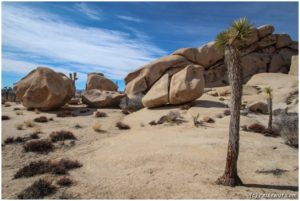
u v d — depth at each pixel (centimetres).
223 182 902
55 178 1004
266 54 5009
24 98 2630
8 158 1270
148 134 1811
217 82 4516
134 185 912
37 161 1255
